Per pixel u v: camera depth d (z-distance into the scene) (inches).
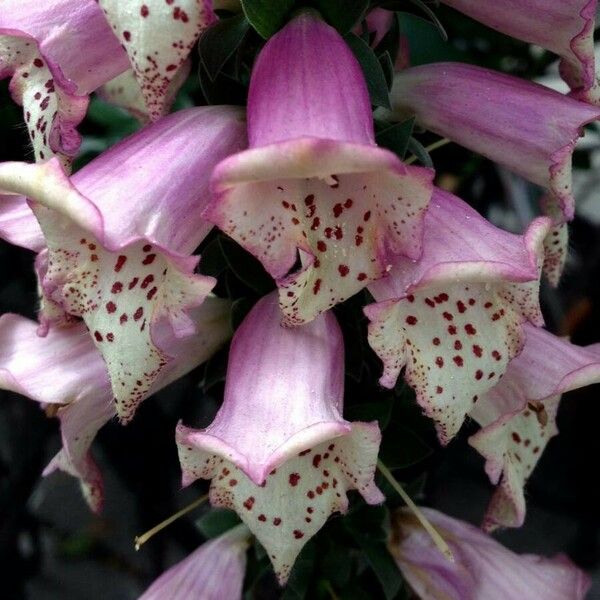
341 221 4.6
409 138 5.1
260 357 5.1
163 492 11.7
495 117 5.4
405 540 6.4
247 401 4.9
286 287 4.4
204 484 9.6
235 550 6.4
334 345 5.1
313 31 4.7
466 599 6.3
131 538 14.8
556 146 5.2
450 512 13.3
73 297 4.7
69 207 4.3
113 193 4.6
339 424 4.6
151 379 4.8
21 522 11.8
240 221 4.2
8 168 4.4
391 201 4.4
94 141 8.8
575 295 12.2
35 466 11.5
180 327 4.6
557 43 5.3
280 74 4.5
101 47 5.0
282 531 5.0
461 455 12.9
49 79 5.0
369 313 4.6
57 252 4.6
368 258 4.6
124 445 11.3
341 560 6.2
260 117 4.4
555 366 5.6
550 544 13.9
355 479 4.9
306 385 4.9
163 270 4.7
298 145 3.8
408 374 4.9
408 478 6.5
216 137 4.9
